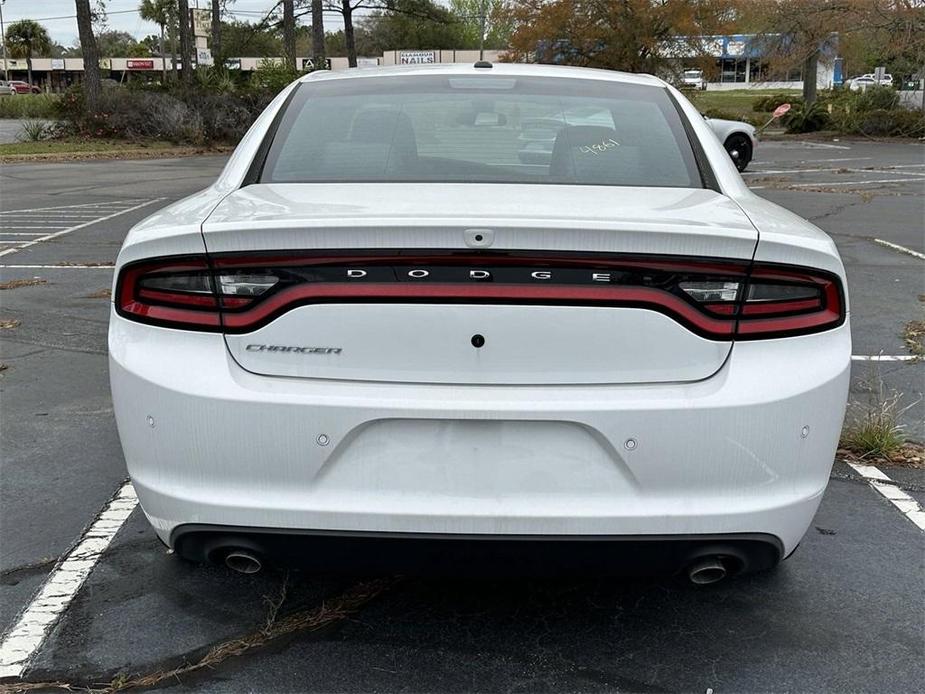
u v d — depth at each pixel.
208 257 2.36
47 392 5.13
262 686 2.55
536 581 3.10
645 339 2.34
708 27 34.12
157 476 2.45
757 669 2.64
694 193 2.88
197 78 32.81
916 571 3.23
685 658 2.69
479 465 2.36
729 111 44.56
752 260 2.34
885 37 31.27
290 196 2.71
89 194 16.02
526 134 3.19
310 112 3.36
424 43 78.06
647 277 2.31
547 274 2.30
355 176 2.99
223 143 30.45
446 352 2.33
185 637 2.79
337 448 2.34
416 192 2.73
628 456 2.33
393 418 2.33
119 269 2.50
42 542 3.40
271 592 3.04
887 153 24.98
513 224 2.25
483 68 3.71
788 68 33.50
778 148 27.22
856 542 3.44
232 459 2.37
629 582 3.11
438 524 2.35
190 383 2.37
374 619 2.88
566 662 2.67
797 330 2.41
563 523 2.34
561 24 34.38
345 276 2.32
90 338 6.26
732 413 2.32
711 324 2.35
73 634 2.80
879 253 9.55
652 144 3.17
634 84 3.63
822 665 2.67
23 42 88.75
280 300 2.34
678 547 2.37
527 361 2.33
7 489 3.86
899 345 6.10
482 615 2.91
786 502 2.40
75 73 95.75
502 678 2.59
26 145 27.69
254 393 2.34
